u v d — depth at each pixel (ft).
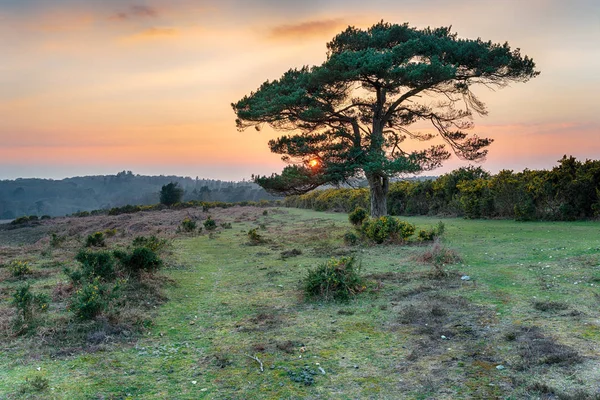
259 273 35.29
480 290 24.73
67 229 111.96
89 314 20.74
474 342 16.92
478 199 68.59
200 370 15.53
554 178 57.36
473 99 65.46
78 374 15.17
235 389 13.87
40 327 19.69
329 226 72.90
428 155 55.77
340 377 14.55
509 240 42.29
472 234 48.57
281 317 22.06
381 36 59.16
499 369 14.32
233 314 23.21
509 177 64.23
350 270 26.73
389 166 53.42
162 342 18.81
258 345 17.85
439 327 18.97
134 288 27.25
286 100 57.16
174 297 27.30
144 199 591.37
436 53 55.93
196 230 76.59
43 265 39.32
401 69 52.39
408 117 69.56
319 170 60.08
